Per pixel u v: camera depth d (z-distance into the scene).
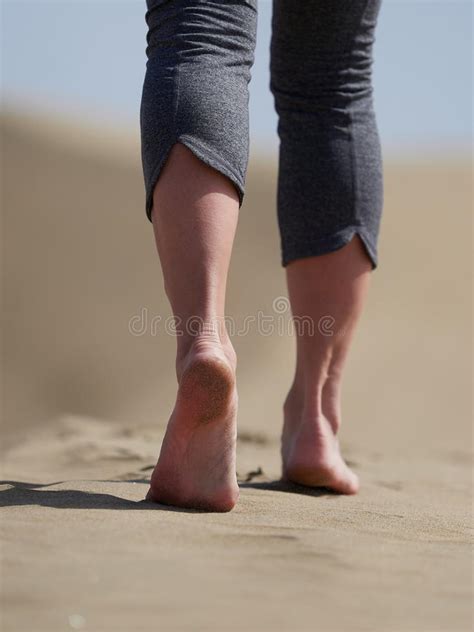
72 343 18.27
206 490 3.09
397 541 2.82
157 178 3.13
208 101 3.13
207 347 2.96
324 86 4.10
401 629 1.90
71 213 27.95
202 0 3.23
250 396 14.73
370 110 4.21
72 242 25.39
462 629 1.93
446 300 21.30
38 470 4.93
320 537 2.72
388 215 28.33
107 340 18.56
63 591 1.99
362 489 4.52
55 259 23.95
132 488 3.62
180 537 2.58
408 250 25.03
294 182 4.13
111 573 2.14
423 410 14.04
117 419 13.50
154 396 15.33
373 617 1.96
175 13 3.22
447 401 14.65
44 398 14.91
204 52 3.20
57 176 31.70
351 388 15.32
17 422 12.86
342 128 4.11
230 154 3.14
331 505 3.65
